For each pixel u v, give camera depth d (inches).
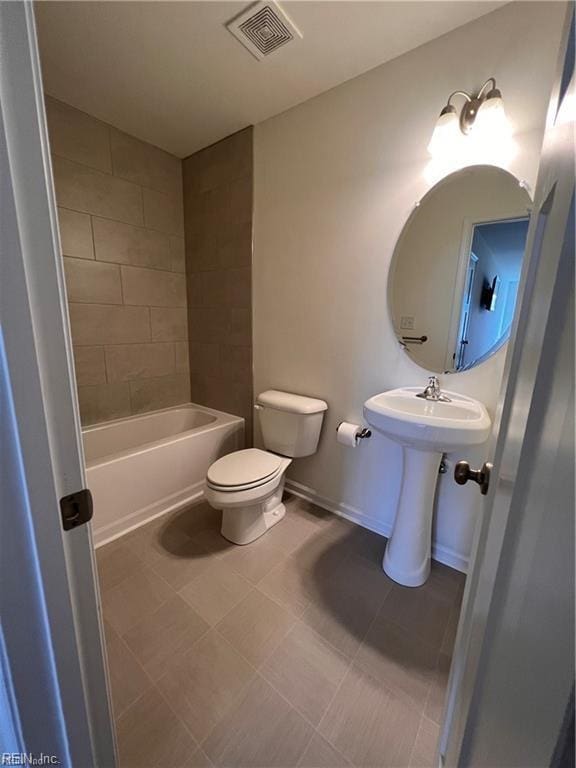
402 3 44.4
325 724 36.5
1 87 12.7
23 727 18.5
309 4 44.8
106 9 45.6
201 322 94.8
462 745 21.3
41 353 15.4
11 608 16.8
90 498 18.6
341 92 60.4
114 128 75.1
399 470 66.0
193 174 87.4
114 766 23.8
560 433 11.7
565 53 18.1
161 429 93.2
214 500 60.3
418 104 53.2
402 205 57.6
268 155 72.3
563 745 9.2
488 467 27.1
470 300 54.2
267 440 77.7
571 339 11.4
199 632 46.9
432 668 42.7
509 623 15.5
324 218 66.7
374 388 66.6
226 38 50.5
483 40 46.6
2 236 13.5
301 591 54.4
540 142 45.3
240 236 80.7
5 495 15.7
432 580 57.6
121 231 80.3
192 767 32.9
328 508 78.1
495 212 50.2
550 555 11.5
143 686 39.9
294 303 74.7
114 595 53.0
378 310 63.4
